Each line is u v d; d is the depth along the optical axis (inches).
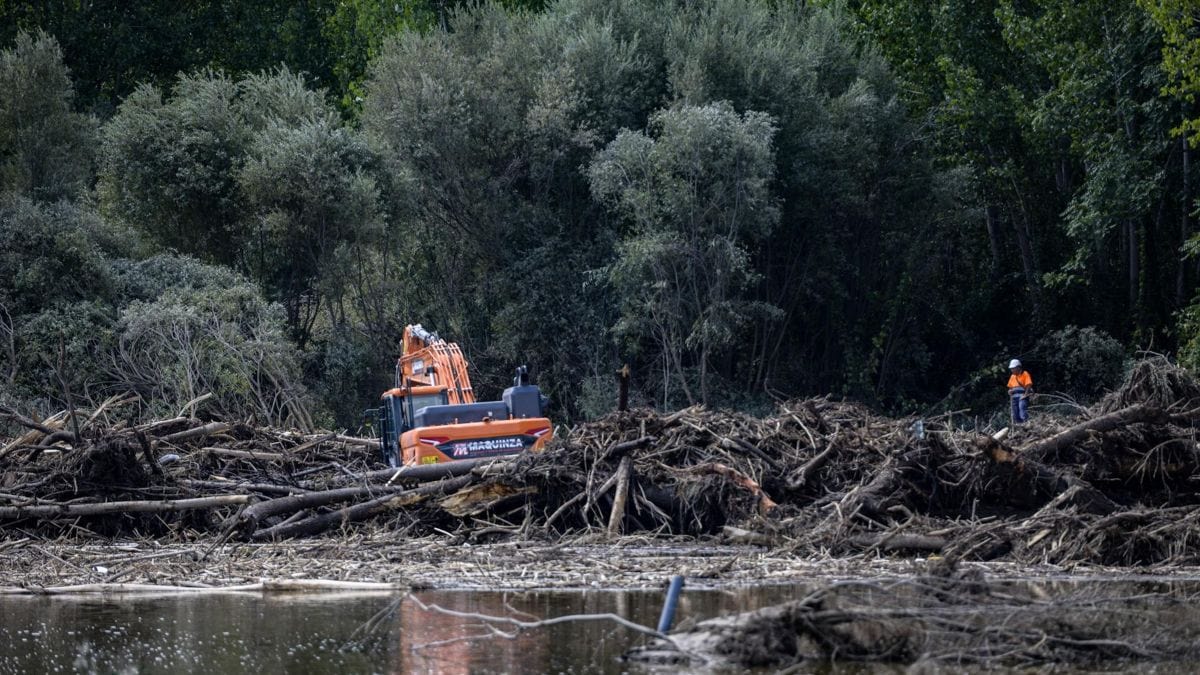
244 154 2935.5
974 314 3341.5
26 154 3011.8
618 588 810.2
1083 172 3122.5
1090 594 720.3
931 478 1058.1
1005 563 911.0
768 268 2984.7
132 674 580.1
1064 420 1199.6
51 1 3769.7
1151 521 964.6
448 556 983.6
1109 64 2659.9
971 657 574.2
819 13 3100.4
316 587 838.5
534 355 2940.5
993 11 3026.6
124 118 2933.1
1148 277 2970.0
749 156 2645.2
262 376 2416.3
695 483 1088.8
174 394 2315.5
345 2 3991.1
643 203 2677.2
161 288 2559.1
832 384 3139.8
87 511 1104.2
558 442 1151.6
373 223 2837.1
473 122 2950.3
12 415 1263.5
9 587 855.1
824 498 1071.6
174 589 843.4
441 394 1437.0
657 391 2866.6
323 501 1133.1
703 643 588.7
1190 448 1074.7
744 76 2893.7
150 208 2908.5
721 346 2834.6
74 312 2410.2
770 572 860.6
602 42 2923.2
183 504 1102.4
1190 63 2210.9
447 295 3107.8
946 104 3129.9
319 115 3122.5
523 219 2957.7
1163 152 2795.3
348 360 2812.5
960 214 3132.4
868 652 586.6
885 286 3196.4
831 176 2908.5
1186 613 697.0
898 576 826.8
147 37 3909.9
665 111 2751.0
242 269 2965.1
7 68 3029.0
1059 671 559.5
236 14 4101.9
